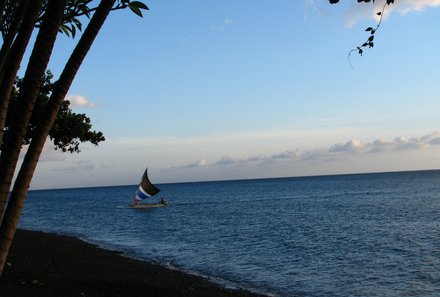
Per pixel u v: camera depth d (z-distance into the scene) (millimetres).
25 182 3619
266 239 35531
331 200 87062
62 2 3615
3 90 3758
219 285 19219
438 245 29516
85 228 49594
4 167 3490
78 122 24703
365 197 91375
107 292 14086
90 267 19250
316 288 19391
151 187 81500
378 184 165625
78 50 3809
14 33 4848
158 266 23031
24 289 12398
